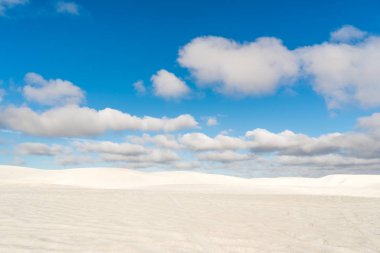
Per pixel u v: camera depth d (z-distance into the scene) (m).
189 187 31.03
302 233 8.44
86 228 8.12
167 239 7.30
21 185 24.47
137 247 6.56
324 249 6.94
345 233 8.58
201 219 10.06
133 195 16.59
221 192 22.31
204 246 6.84
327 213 12.07
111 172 49.41
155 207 12.33
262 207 13.19
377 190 32.19
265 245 7.09
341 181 52.31
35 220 8.89
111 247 6.48
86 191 18.89
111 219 9.49
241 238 7.63
